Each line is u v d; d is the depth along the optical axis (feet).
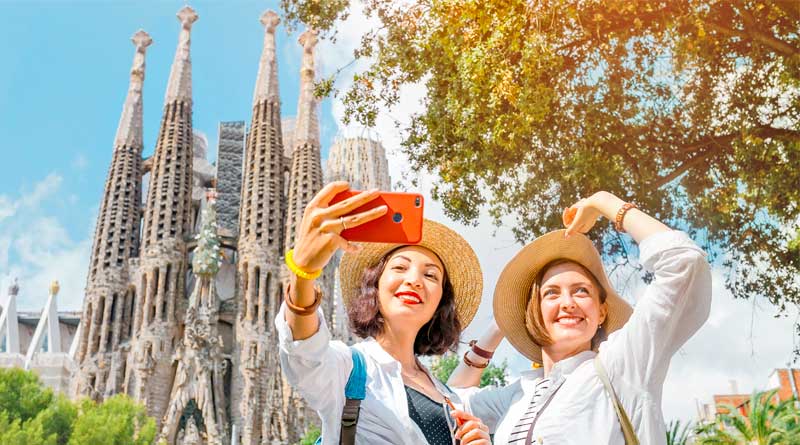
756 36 54.24
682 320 13.73
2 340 358.02
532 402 15.48
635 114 57.72
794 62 53.67
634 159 59.31
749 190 57.77
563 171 59.36
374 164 439.63
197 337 300.20
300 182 339.36
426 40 59.31
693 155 59.77
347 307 16.38
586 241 16.37
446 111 61.26
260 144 352.28
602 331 17.46
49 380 298.97
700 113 58.13
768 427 100.37
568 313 15.99
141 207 352.28
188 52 377.91
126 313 319.27
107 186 346.13
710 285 13.64
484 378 110.01
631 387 13.99
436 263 15.94
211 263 315.17
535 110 54.85
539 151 60.64
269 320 314.76
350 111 64.59
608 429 14.03
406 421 13.24
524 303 17.48
